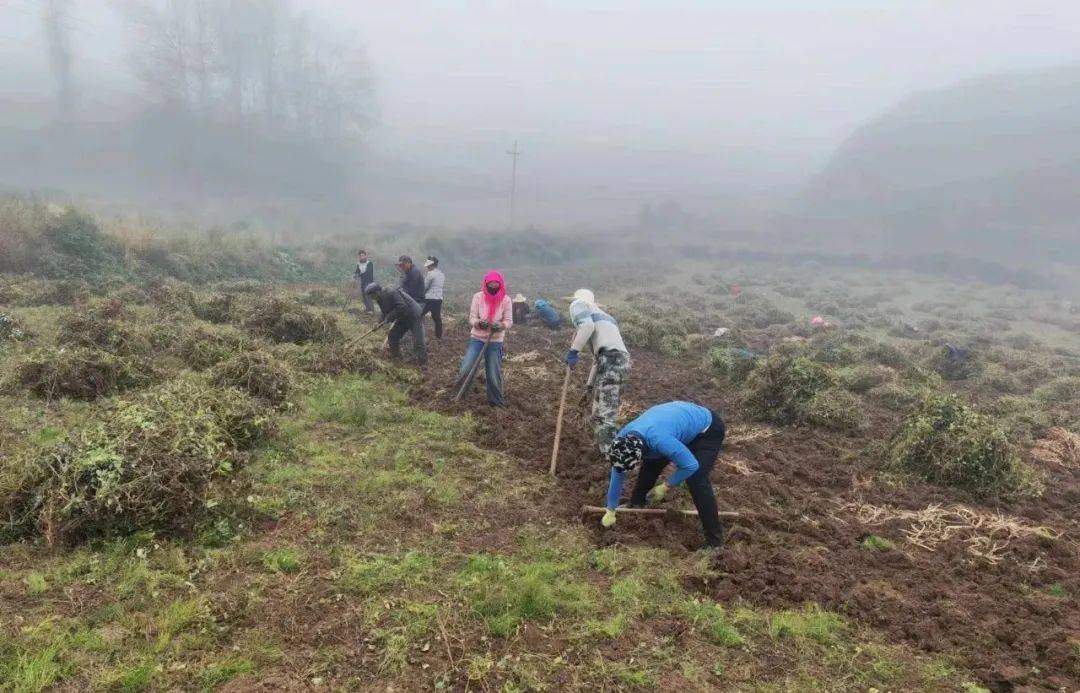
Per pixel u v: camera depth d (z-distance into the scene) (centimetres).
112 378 779
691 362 1430
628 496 630
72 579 416
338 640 383
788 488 691
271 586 429
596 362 720
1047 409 1207
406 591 434
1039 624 455
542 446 756
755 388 978
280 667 358
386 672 361
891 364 1508
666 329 1666
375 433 736
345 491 578
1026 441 948
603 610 436
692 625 429
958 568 530
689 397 1075
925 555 560
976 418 768
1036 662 411
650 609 439
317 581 438
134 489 469
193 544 470
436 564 473
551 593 443
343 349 1023
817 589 477
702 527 570
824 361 1453
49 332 1017
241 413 662
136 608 394
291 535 497
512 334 1546
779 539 559
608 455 519
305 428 733
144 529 469
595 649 396
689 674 380
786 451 823
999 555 562
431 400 902
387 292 1070
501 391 898
